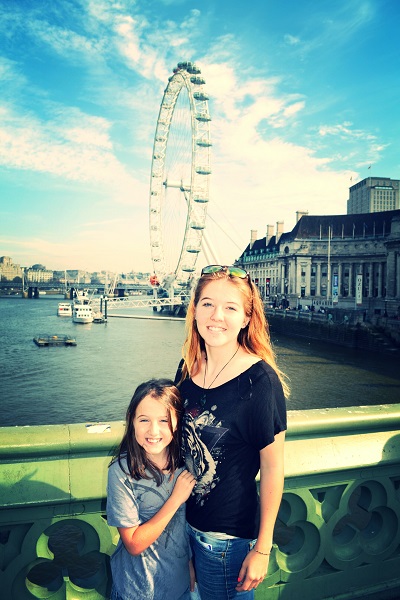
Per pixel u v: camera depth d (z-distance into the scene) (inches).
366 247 3983.8
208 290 87.1
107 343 2409.0
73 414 1084.5
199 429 80.7
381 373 1526.8
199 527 81.6
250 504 81.4
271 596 103.0
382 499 113.0
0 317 4173.2
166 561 82.2
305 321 2763.3
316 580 106.1
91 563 261.6
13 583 88.7
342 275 4151.1
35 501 86.0
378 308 2711.6
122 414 1090.7
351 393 1246.9
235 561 80.4
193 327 92.4
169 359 1911.9
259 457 81.7
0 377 1497.3
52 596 92.4
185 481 80.6
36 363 1782.7
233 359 85.1
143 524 78.8
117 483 80.1
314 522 105.5
